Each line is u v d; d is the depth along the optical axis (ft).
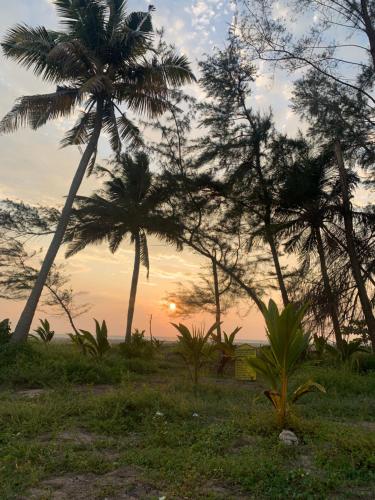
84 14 59.21
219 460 16.40
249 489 14.40
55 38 61.31
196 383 37.29
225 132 70.28
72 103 61.11
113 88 60.54
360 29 56.03
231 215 73.82
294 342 20.85
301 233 70.69
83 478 15.28
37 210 75.92
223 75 70.54
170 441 19.43
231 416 24.23
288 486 14.46
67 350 55.01
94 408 24.85
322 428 20.72
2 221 72.59
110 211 77.87
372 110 57.41
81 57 58.54
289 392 33.50
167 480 15.02
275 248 71.97
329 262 66.74
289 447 18.11
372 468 16.22
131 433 21.26
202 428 21.57
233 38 67.77
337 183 67.72
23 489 13.99
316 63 58.03
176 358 70.18
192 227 75.36
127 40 58.54
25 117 59.00
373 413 28.22
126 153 82.38
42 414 23.04
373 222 64.34
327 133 58.85
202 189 73.61
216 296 91.66
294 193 66.49
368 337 61.82
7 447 17.69
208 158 70.64
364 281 64.28
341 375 40.29
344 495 13.93
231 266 82.38
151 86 62.08
